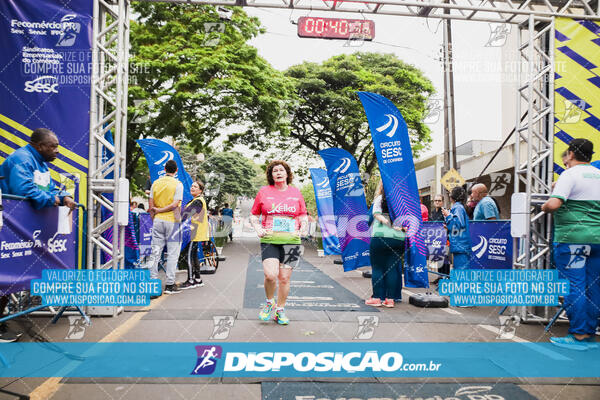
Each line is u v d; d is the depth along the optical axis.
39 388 2.45
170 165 5.74
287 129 17.05
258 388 2.50
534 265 4.77
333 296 5.74
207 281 6.96
